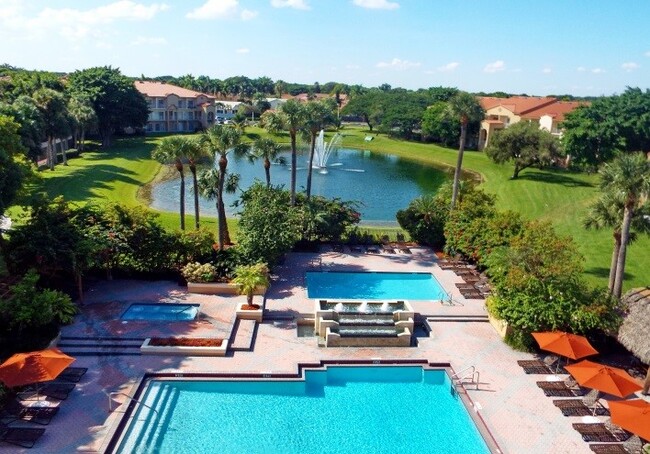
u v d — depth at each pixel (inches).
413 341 1072.2
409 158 4274.1
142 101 4074.8
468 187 1859.0
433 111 4658.0
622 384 800.9
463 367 973.8
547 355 1019.3
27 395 809.5
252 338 1034.7
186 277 1240.2
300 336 1077.1
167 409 823.1
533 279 1056.8
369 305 1151.6
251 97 7568.9
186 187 2677.2
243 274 1127.0
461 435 796.0
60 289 1202.0
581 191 2684.5
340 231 1656.0
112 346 976.3
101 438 730.8
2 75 4576.8
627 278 1507.1
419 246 1702.8
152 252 1279.5
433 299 1296.8
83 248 1101.1
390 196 2755.9
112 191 2389.3
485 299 1277.1
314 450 746.2
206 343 987.9
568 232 1989.4
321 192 2800.2
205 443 748.6
